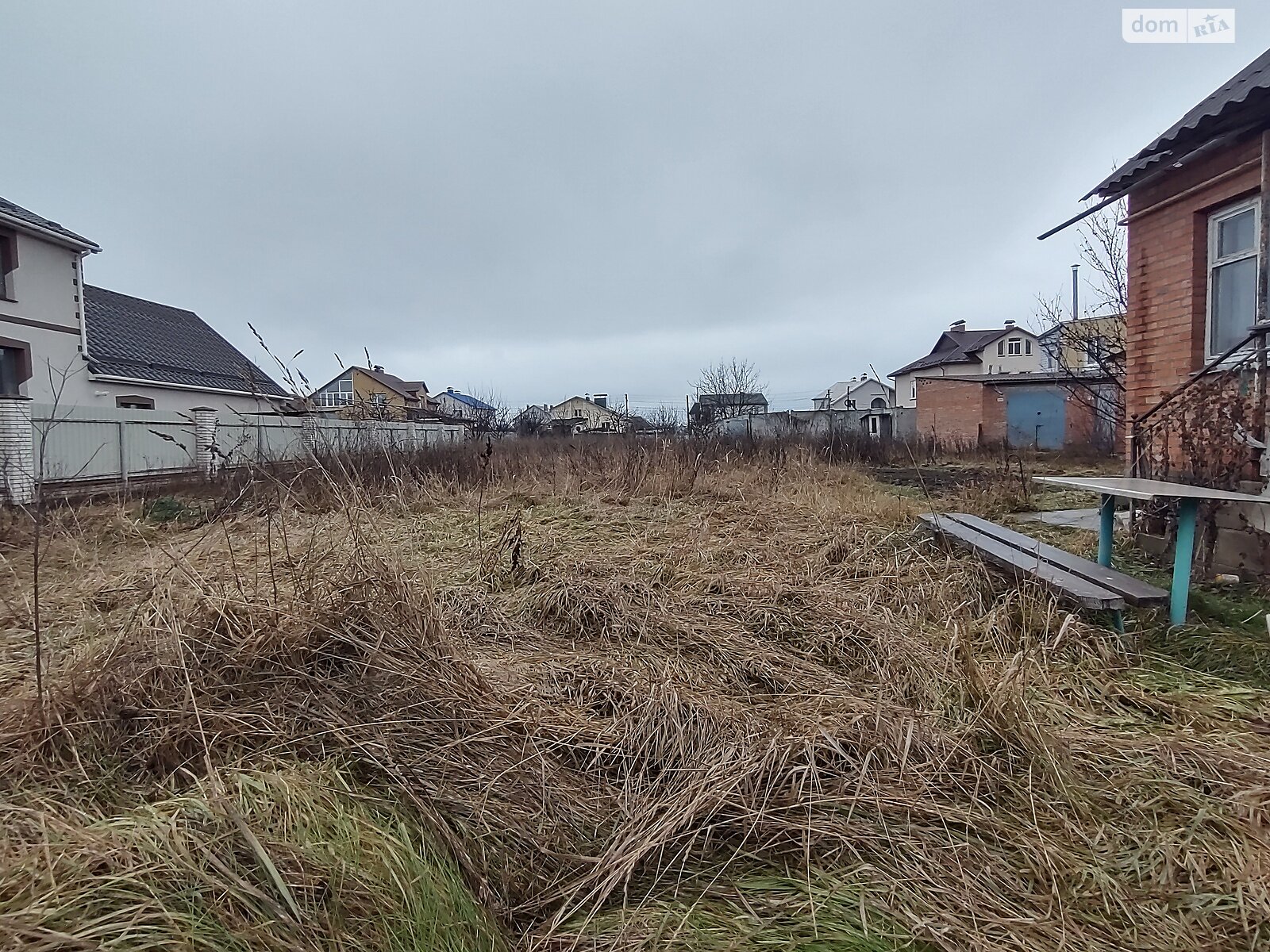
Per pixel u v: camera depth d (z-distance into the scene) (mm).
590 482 8766
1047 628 2902
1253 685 2477
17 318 14391
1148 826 1688
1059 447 20219
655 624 3107
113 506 6996
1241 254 4773
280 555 3320
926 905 1431
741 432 16234
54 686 1888
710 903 1474
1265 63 4598
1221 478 4004
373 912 1220
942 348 44062
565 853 1654
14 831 1235
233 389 21516
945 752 1965
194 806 1324
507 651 2900
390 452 9578
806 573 3949
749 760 1888
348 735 1772
